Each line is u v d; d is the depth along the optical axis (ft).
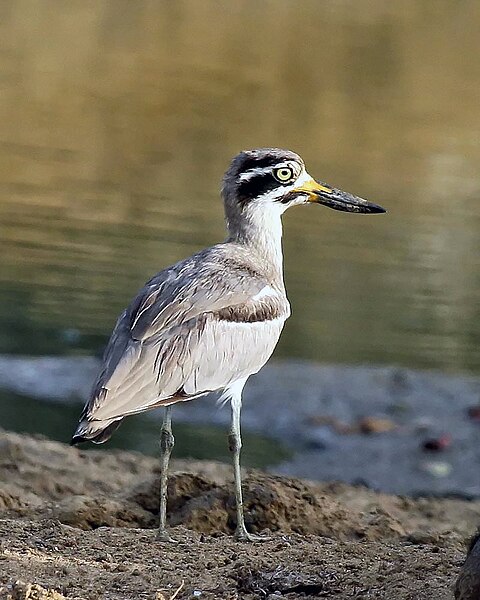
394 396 53.16
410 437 49.75
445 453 48.62
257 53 115.65
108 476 39.75
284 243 69.56
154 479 34.24
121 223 71.72
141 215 73.61
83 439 28.09
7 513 32.71
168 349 29.86
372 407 52.03
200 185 81.20
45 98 98.73
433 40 123.44
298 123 95.55
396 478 46.60
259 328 31.96
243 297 31.91
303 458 47.55
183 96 101.14
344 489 41.29
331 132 93.86
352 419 51.03
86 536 29.68
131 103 98.73
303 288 63.41
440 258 68.85
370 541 31.50
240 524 31.01
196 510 32.35
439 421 51.19
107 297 60.59
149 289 31.14
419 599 24.91
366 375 54.90
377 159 87.97
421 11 133.90
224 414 51.01
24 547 28.14
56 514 32.35
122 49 114.62
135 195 77.87
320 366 55.62
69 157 85.30
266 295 32.71
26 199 75.56
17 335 56.29
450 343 58.54
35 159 84.28
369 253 68.64
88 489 38.22
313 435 49.32
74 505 32.60
